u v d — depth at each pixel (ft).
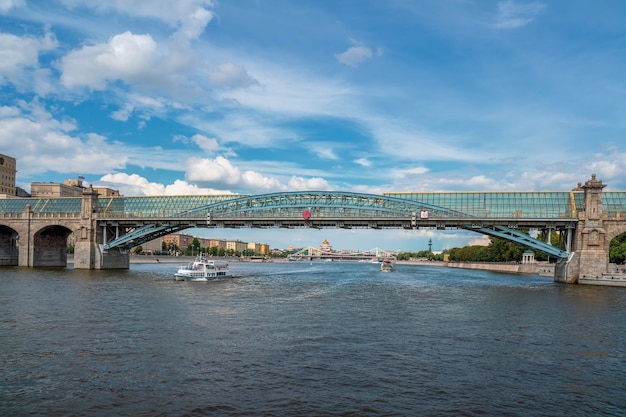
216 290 212.64
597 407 63.93
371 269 579.48
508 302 172.96
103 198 367.86
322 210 309.63
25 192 639.76
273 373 75.87
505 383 73.00
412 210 296.10
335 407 62.13
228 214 324.19
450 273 461.78
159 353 87.15
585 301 176.76
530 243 272.10
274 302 167.22
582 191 283.18
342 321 125.29
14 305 144.46
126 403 62.85
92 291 188.24
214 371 76.48
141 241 354.95
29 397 64.75
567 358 88.17
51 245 364.38
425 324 122.42
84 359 82.74
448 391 68.85
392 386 70.54
